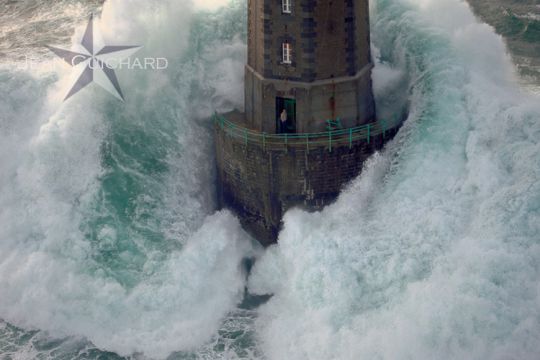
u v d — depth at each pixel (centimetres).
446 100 4350
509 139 4172
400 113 4462
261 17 4141
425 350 3619
